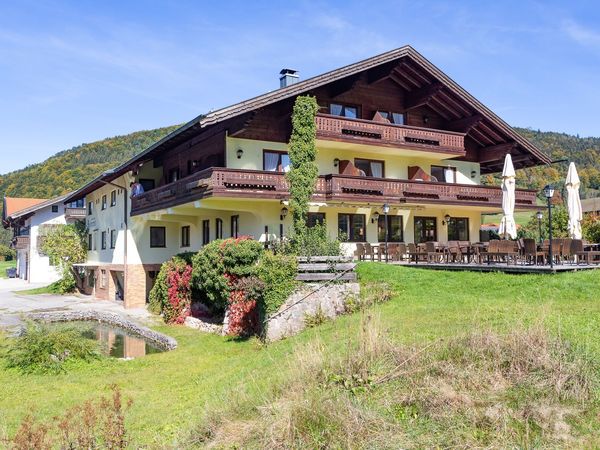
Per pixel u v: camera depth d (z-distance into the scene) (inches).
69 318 958.4
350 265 602.2
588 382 270.5
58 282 1513.3
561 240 639.8
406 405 272.2
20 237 2031.3
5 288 1635.1
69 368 527.8
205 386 408.5
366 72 956.6
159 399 393.4
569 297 483.5
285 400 286.4
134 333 800.9
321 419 258.8
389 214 986.7
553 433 241.0
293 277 571.2
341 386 292.4
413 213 1013.2
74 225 1482.5
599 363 286.5
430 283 603.2
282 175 782.5
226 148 809.5
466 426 250.4
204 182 741.9
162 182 1091.3
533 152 1040.2
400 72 972.6
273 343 526.6
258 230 824.3
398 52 909.2
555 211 1229.1
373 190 871.7
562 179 2753.4
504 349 304.7
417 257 837.8
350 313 557.3
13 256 3383.4
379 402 274.7
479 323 368.8
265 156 841.5
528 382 275.6
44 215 1889.8
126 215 1096.8
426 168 1038.4
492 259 804.0
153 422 331.9
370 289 584.7
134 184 1047.0
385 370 304.5
